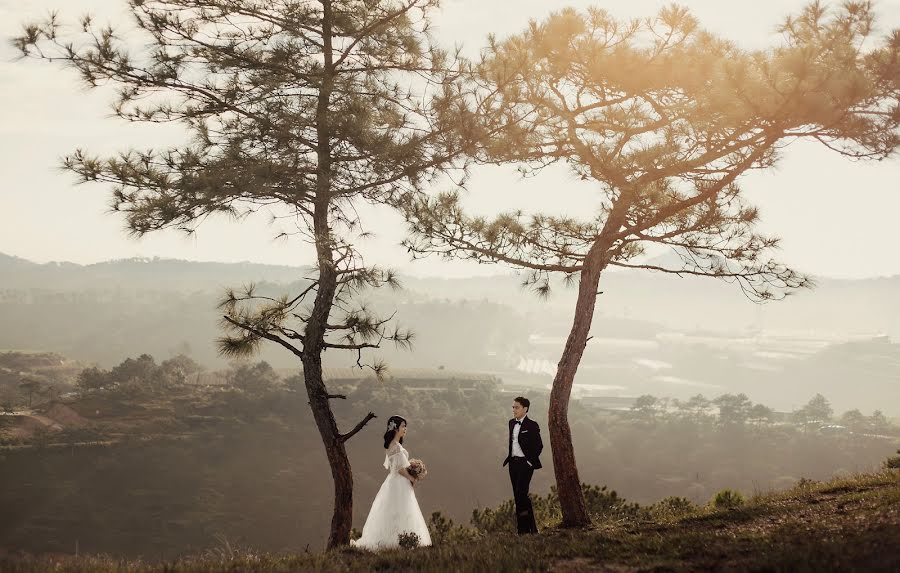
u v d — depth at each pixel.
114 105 11.36
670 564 6.57
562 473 10.84
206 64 11.70
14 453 144.75
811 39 10.00
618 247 12.33
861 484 10.48
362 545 9.95
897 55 9.50
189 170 11.13
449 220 12.09
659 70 10.63
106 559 8.28
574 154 11.85
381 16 12.30
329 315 11.84
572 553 7.53
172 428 171.75
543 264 12.31
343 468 11.52
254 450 163.88
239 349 11.18
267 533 131.00
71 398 190.75
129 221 10.91
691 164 11.11
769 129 10.40
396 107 12.41
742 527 8.20
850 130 10.05
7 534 117.81
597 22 11.09
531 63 11.13
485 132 11.46
